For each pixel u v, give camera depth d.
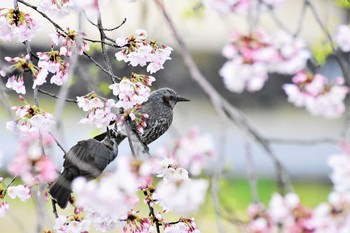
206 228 18.08
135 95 10.04
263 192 27.86
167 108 12.80
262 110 33.94
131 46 10.35
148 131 12.57
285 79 32.38
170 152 9.35
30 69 10.16
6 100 9.68
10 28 10.42
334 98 9.30
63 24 22.56
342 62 9.70
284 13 26.55
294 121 34.94
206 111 27.66
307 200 28.52
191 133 9.35
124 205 8.27
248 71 8.69
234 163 29.17
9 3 15.58
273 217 8.10
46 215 8.66
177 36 9.52
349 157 8.32
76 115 33.91
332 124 35.28
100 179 8.07
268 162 29.80
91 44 15.01
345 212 8.12
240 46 8.72
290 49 8.70
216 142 26.89
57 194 9.70
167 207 9.84
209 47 29.89
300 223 8.06
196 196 8.35
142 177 8.09
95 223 9.87
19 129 9.61
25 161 8.15
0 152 9.80
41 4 10.60
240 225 8.49
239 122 8.46
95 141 10.60
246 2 9.36
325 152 32.03
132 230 9.85
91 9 9.27
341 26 9.85
